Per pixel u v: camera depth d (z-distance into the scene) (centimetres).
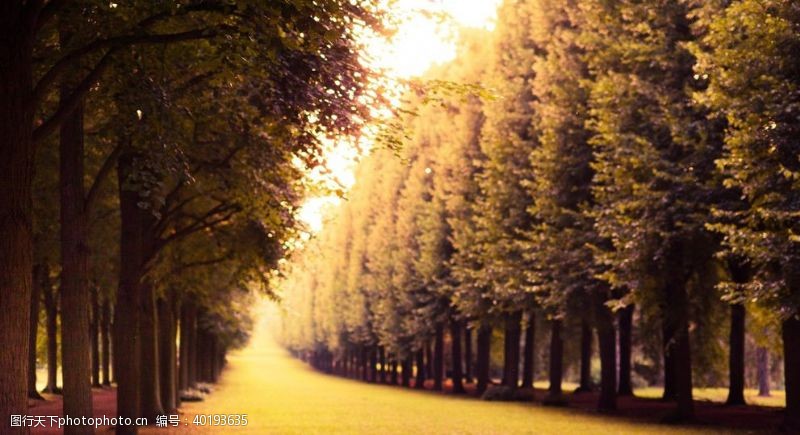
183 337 3788
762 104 1648
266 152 1639
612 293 2789
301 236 2031
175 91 1305
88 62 1207
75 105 1016
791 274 1606
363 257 6631
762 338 3484
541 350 6197
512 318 3659
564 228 2738
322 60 1112
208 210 2142
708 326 3178
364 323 6469
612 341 2934
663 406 3067
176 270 2291
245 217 1978
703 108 2064
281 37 932
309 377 8381
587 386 4381
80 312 1248
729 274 2698
